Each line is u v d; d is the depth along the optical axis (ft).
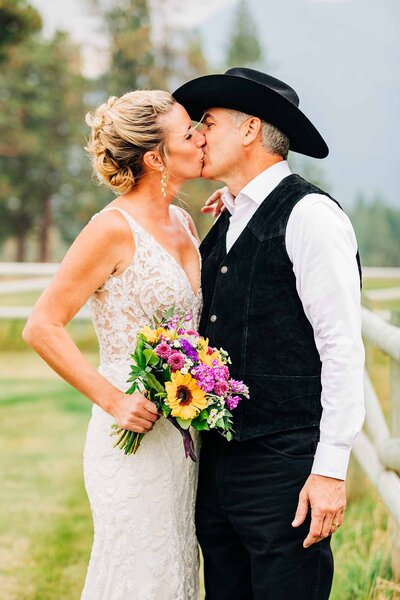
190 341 7.79
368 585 10.72
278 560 7.91
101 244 8.11
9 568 13.05
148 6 101.86
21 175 101.65
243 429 7.99
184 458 8.49
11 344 36.04
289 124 8.25
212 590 8.84
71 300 8.09
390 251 115.24
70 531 14.64
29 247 120.26
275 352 7.89
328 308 7.54
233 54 109.91
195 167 8.52
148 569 8.27
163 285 8.29
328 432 7.50
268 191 8.23
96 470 8.46
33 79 100.58
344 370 7.45
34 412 24.20
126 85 99.76
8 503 16.22
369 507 13.52
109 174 8.54
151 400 7.86
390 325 11.64
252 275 7.97
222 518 8.52
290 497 7.85
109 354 8.45
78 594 12.13
